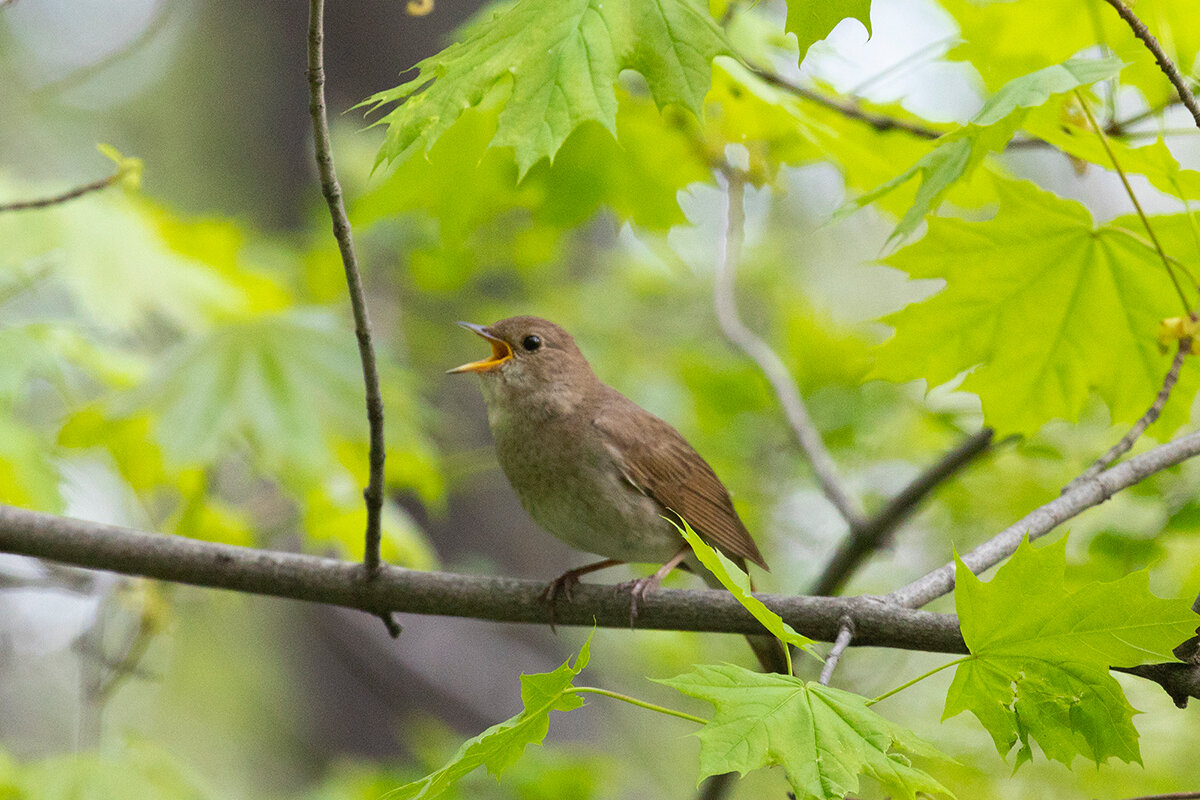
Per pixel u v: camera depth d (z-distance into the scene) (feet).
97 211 36.68
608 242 57.62
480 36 20.36
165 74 71.92
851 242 60.18
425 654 51.29
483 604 26.37
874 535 34.06
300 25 62.80
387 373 35.81
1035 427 27.35
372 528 25.20
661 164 33.73
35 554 26.53
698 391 45.19
